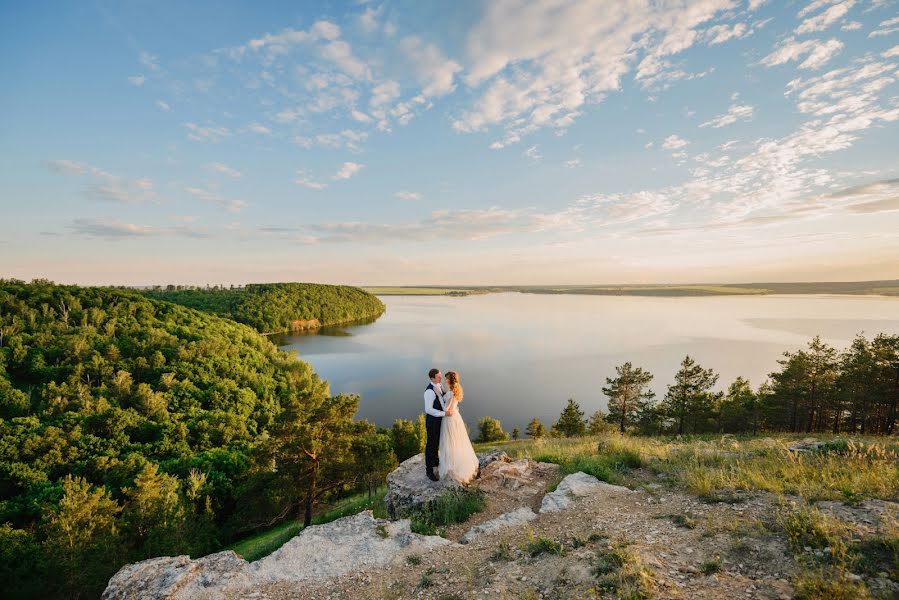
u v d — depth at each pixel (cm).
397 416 8819
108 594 530
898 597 341
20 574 2692
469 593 461
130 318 11131
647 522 581
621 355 15088
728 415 4128
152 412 6450
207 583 530
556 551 521
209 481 3769
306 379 9269
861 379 3319
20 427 5341
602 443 1209
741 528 511
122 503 3966
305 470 2484
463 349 16950
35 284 12294
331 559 582
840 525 465
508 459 996
